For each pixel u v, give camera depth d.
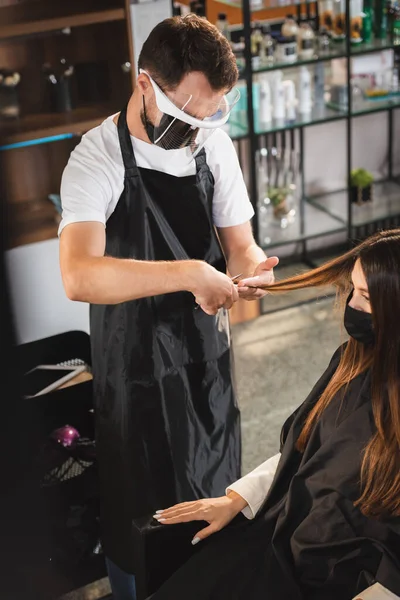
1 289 0.94
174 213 1.97
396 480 1.50
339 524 1.57
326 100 4.09
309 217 4.23
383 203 4.35
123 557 2.24
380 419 1.52
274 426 3.26
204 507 1.78
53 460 2.27
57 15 2.85
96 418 2.17
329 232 4.12
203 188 1.98
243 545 1.75
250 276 2.06
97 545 2.33
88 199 1.84
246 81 3.63
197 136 1.87
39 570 2.09
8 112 3.08
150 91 1.77
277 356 3.75
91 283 1.78
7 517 1.90
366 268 1.49
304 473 1.65
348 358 1.67
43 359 2.59
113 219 1.94
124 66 3.06
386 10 3.91
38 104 3.18
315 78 4.01
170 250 1.99
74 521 2.27
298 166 4.23
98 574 2.34
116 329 2.01
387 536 1.52
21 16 2.84
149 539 1.75
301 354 3.75
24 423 1.22
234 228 2.12
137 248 1.96
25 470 1.29
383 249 1.49
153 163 1.91
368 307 1.56
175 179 1.94
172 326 2.02
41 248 3.14
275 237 4.07
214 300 1.81
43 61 3.14
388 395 1.52
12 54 3.08
